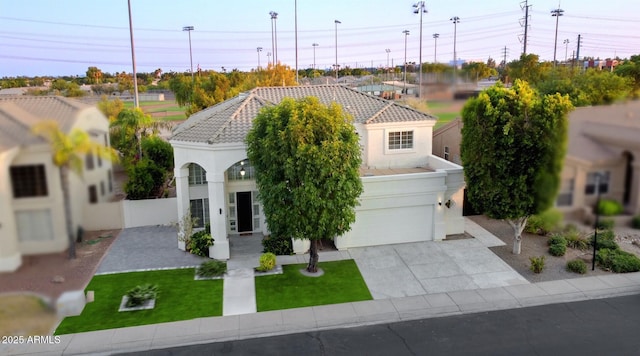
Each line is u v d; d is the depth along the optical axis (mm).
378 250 21422
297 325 15086
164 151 26953
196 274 18922
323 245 22031
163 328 14867
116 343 13969
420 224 22375
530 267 19109
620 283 17766
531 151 18062
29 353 13414
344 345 13906
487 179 19562
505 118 18422
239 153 20016
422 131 24641
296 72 65438
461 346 13719
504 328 14719
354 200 18375
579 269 18625
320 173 17188
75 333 14461
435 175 21844
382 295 17125
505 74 36531
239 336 14516
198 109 43469
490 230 23828
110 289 17531
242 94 27266
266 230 23406
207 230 21641
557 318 15297
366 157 24297
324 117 17297
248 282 18266
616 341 13758
